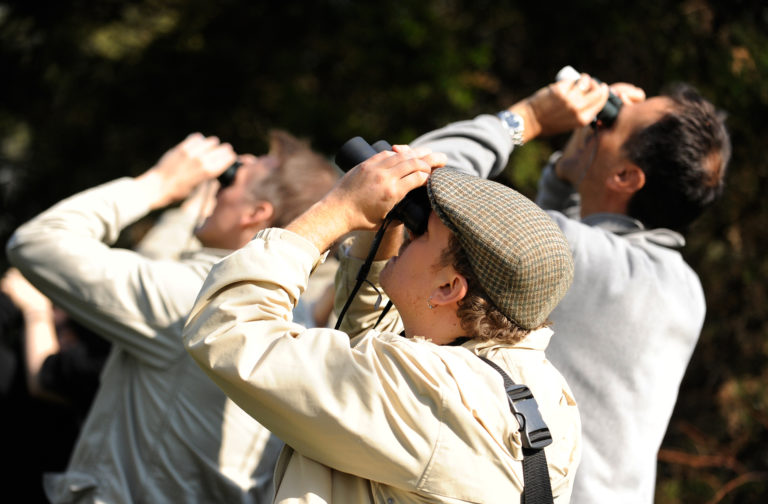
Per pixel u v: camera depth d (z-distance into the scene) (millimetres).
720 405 8227
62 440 5664
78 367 5461
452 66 9406
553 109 3777
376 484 2508
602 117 3988
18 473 5582
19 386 5633
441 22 9750
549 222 2584
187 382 3572
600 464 3484
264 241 2600
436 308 2670
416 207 2705
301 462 2568
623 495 3480
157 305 3592
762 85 9031
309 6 10508
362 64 9836
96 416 3711
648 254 3838
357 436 2391
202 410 3559
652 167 3891
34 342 5723
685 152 3842
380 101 9930
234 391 2490
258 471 3602
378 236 2801
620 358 3561
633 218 3992
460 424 2406
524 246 2482
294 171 4000
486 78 9641
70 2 11102
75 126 11320
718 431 8180
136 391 3645
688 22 9172
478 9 9812
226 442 3555
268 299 2520
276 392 2420
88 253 3602
